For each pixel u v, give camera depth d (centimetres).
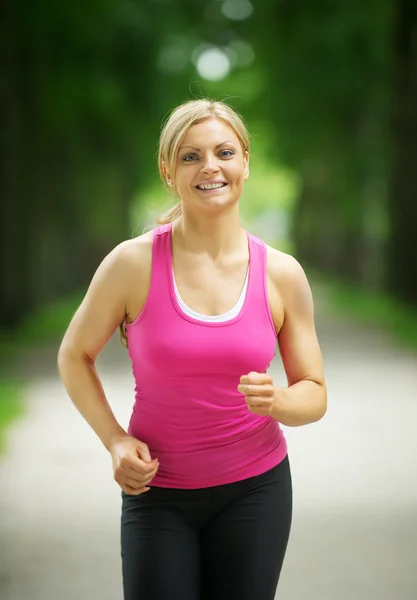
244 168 474
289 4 4284
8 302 3178
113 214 4788
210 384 459
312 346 484
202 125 460
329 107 4462
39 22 3300
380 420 1541
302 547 889
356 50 4166
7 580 796
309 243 6912
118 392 1830
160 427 465
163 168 483
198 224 465
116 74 3572
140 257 465
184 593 454
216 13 4547
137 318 463
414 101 3853
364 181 4838
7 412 1623
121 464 446
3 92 3173
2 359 2475
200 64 4638
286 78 4375
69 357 478
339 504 1038
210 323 455
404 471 1186
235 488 466
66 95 3450
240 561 466
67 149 4103
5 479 1150
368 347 2680
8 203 3183
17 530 944
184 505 464
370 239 5422
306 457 1271
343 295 4753
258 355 460
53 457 1268
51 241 4706
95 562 845
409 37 3828
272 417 455
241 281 468
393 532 935
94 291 472
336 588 774
